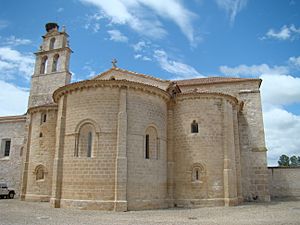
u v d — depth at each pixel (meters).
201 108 24.41
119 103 21.36
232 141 24.92
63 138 22.22
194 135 23.86
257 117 31.97
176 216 16.97
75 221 14.51
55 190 21.08
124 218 15.89
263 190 29.89
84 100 21.91
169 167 23.61
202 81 35.47
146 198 21.02
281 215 17.41
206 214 17.92
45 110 28.58
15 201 26.75
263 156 30.64
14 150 37.41
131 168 20.59
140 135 21.66
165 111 24.55
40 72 37.81
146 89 22.59
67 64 37.22
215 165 23.31
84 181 20.31
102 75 30.50
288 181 34.62
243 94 33.03
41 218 15.55
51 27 39.47
